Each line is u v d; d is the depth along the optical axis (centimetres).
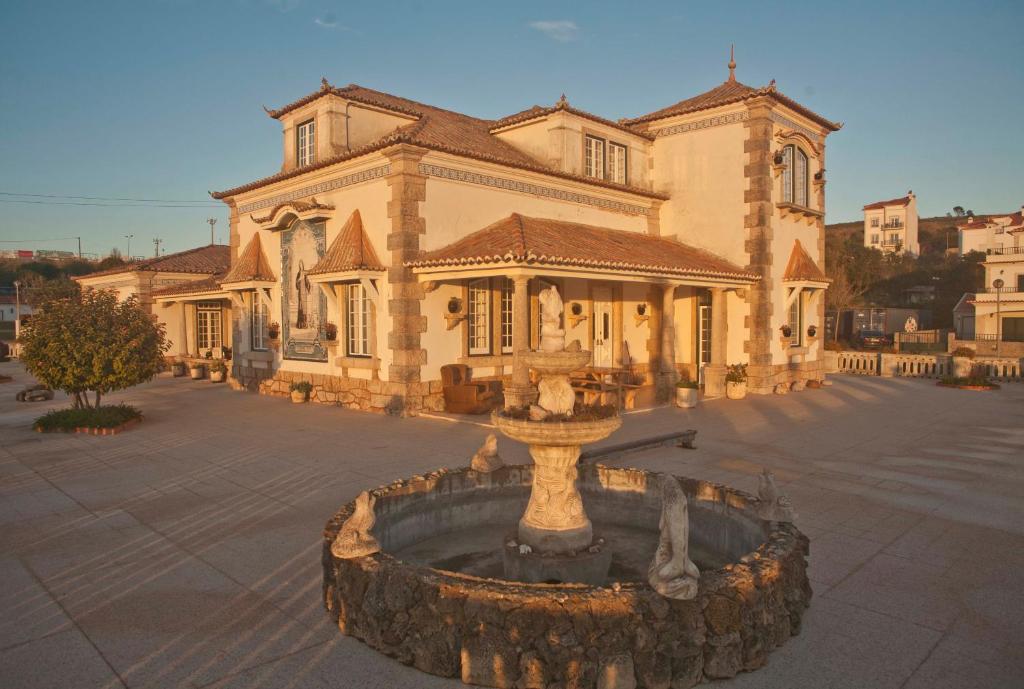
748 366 1936
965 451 1133
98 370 1355
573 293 1917
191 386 2258
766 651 442
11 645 476
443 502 706
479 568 617
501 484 744
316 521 758
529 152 1978
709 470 992
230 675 432
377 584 464
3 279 7194
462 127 2034
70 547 678
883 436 1268
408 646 438
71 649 470
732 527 626
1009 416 1520
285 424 1427
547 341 581
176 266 2883
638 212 2083
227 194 2094
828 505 814
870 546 670
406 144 1483
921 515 774
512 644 406
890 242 7831
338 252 1580
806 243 2127
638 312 2139
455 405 1532
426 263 1462
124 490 895
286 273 1895
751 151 1920
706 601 420
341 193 1683
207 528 736
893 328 4275
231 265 2153
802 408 1636
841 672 434
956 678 428
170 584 583
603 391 1499
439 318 1577
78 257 9338
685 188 2086
